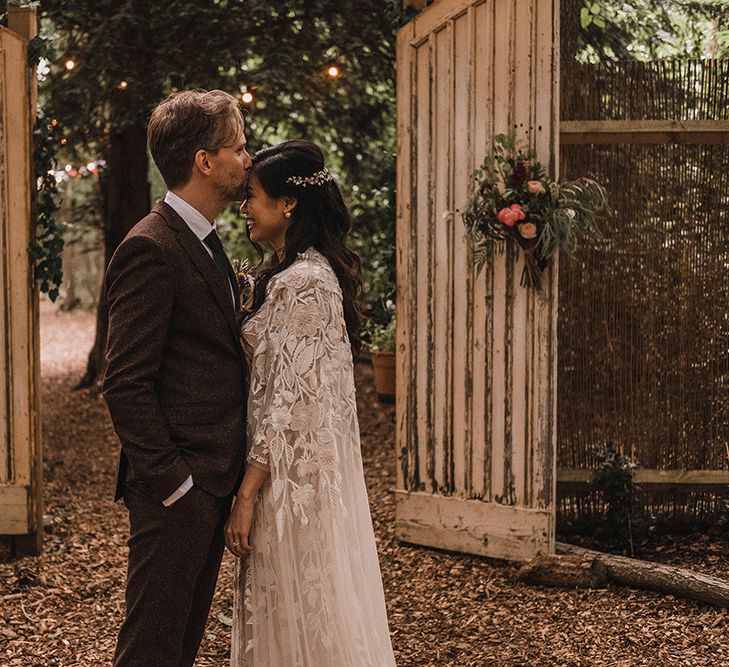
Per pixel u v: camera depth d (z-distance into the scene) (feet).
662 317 16.06
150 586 8.07
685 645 11.54
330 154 27.66
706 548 15.19
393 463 21.56
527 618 12.64
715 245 15.98
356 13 22.67
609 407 16.17
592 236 15.93
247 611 8.55
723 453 16.10
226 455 8.20
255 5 21.49
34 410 15.40
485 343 15.06
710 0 19.86
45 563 15.24
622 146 15.89
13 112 15.25
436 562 15.19
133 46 22.81
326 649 8.31
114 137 27.94
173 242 8.04
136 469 7.86
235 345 8.38
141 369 7.84
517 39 14.39
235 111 8.43
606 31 20.08
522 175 14.08
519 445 14.82
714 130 15.39
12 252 15.35
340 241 8.95
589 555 14.26
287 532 8.29
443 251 15.51
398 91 16.02
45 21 23.67
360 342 9.20
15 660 11.43
